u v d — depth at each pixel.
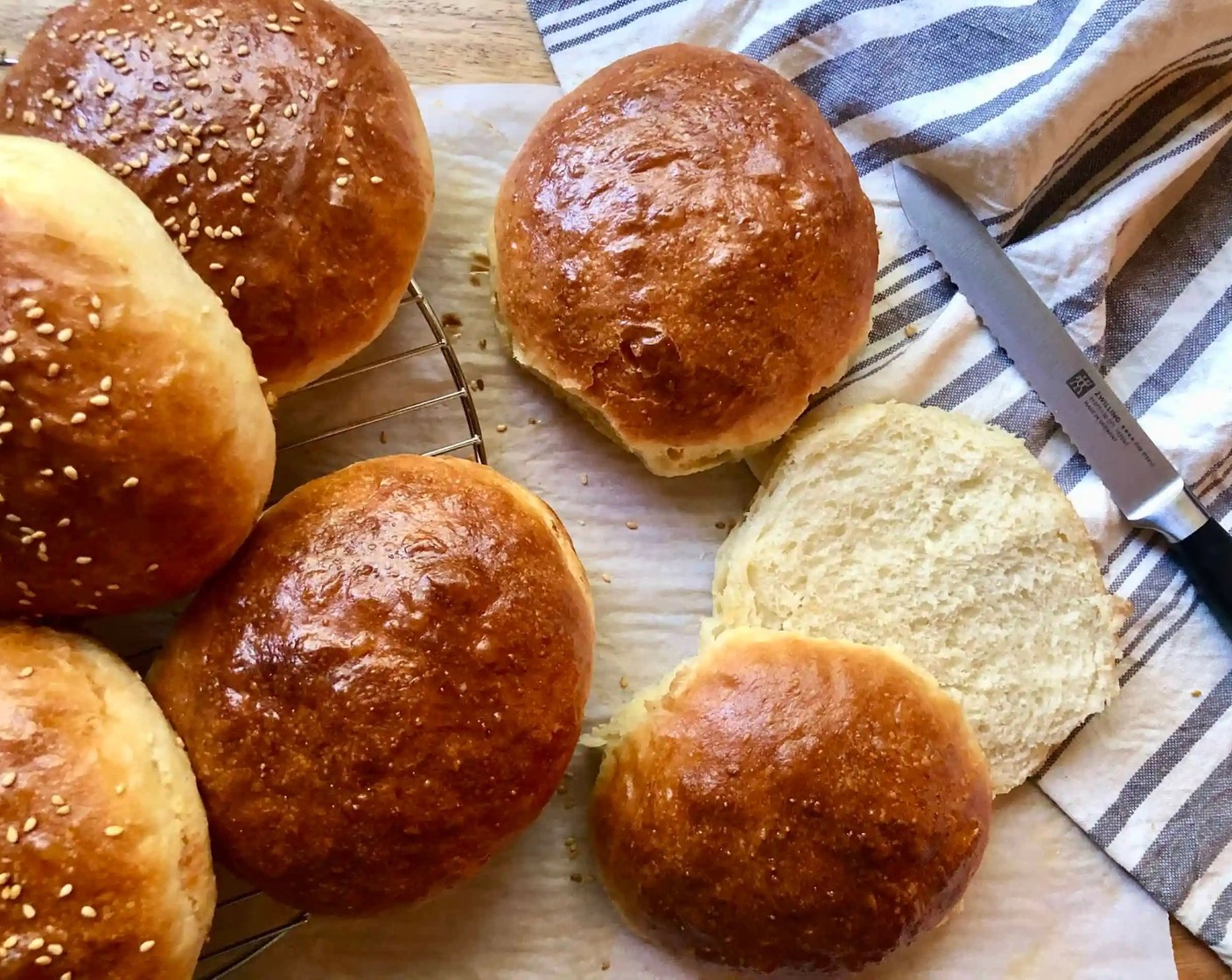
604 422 0.29
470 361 0.30
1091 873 0.30
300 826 0.23
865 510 0.30
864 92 0.32
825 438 0.29
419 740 0.23
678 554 0.30
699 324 0.27
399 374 0.30
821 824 0.25
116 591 0.22
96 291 0.20
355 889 0.23
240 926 0.27
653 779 0.26
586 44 0.31
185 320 0.21
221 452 0.22
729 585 0.29
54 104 0.25
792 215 0.27
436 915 0.28
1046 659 0.30
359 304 0.26
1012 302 0.31
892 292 0.32
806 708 0.26
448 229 0.30
